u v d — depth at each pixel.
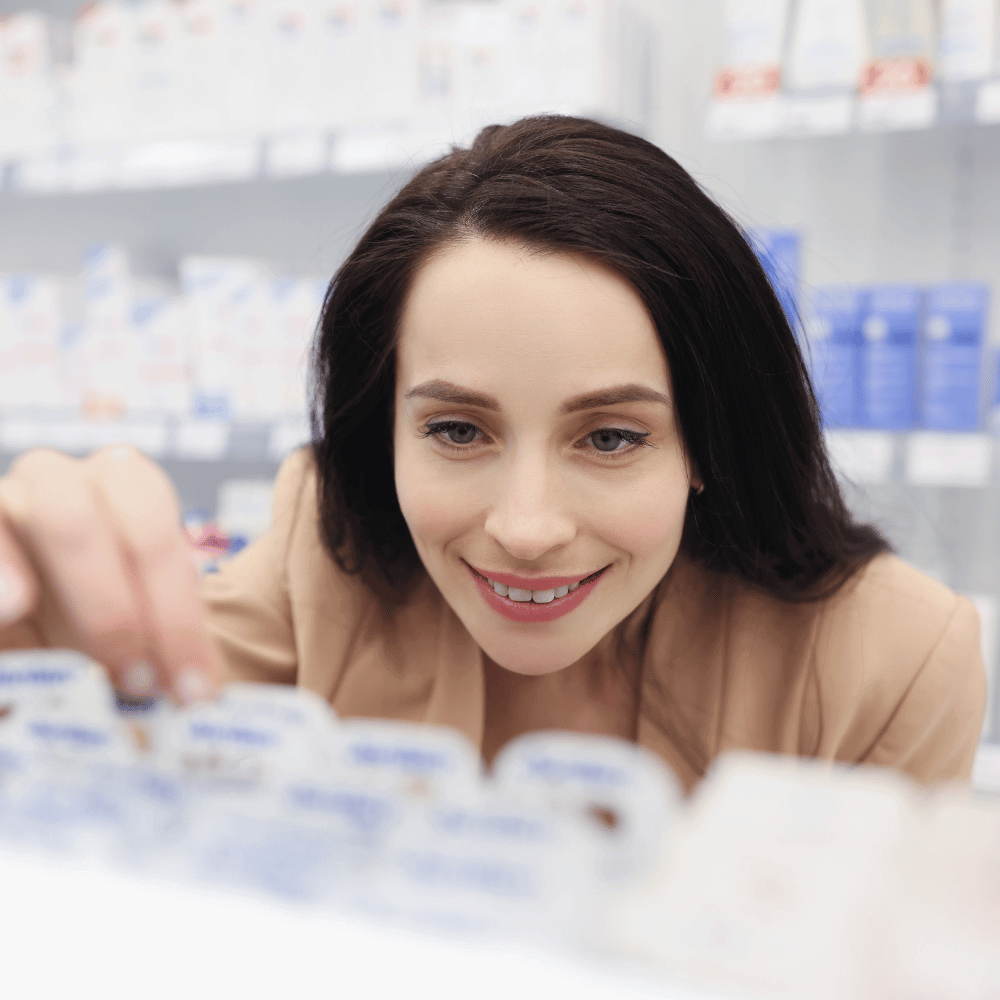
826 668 0.75
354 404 0.76
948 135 1.82
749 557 0.75
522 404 0.56
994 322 1.81
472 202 0.58
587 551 0.61
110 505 0.53
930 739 0.77
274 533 0.90
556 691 0.80
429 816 0.32
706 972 0.29
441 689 0.79
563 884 0.30
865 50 1.51
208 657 0.53
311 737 0.36
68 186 2.05
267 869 0.33
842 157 1.89
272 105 1.88
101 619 0.52
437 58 1.79
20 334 2.13
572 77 1.70
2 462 2.71
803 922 0.29
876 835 0.29
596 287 0.56
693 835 0.31
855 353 1.56
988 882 0.28
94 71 2.01
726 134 1.59
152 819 0.34
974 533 1.86
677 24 1.95
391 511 0.82
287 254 2.36
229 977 0.30
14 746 0.37
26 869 0.35
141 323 2.04
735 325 0.67
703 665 0.77
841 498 0.82
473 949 0.30
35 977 0.31
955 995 0.28
